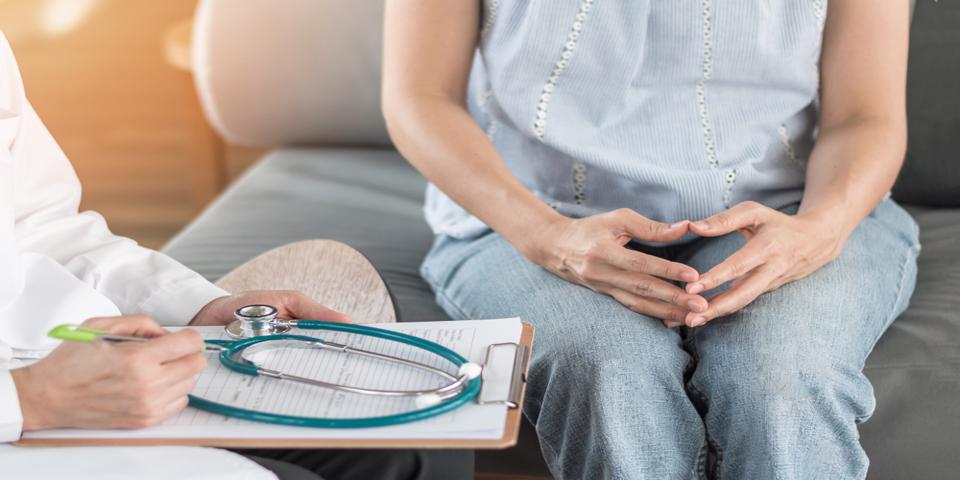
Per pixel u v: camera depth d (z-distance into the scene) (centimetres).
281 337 94
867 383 114
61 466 82
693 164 132
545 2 126
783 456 106
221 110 202
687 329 124
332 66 196
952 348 123
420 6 135
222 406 85
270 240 165
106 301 101
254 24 196
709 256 129
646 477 109
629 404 108
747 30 128
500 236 137
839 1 136
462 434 81
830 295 119
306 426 83
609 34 127
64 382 84
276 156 204
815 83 136
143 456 83
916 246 140
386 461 97
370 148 207
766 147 136
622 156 130
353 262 127
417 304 141
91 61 398
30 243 109
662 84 132
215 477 82
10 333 96
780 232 117
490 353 92
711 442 114
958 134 158
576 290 120
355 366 92
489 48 133
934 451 120
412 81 134
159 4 412
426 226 170
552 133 130
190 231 172
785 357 109
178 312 108
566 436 114
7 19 415
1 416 84
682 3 126
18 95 112
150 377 83
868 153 131
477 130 133
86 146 350
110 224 299
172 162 339
